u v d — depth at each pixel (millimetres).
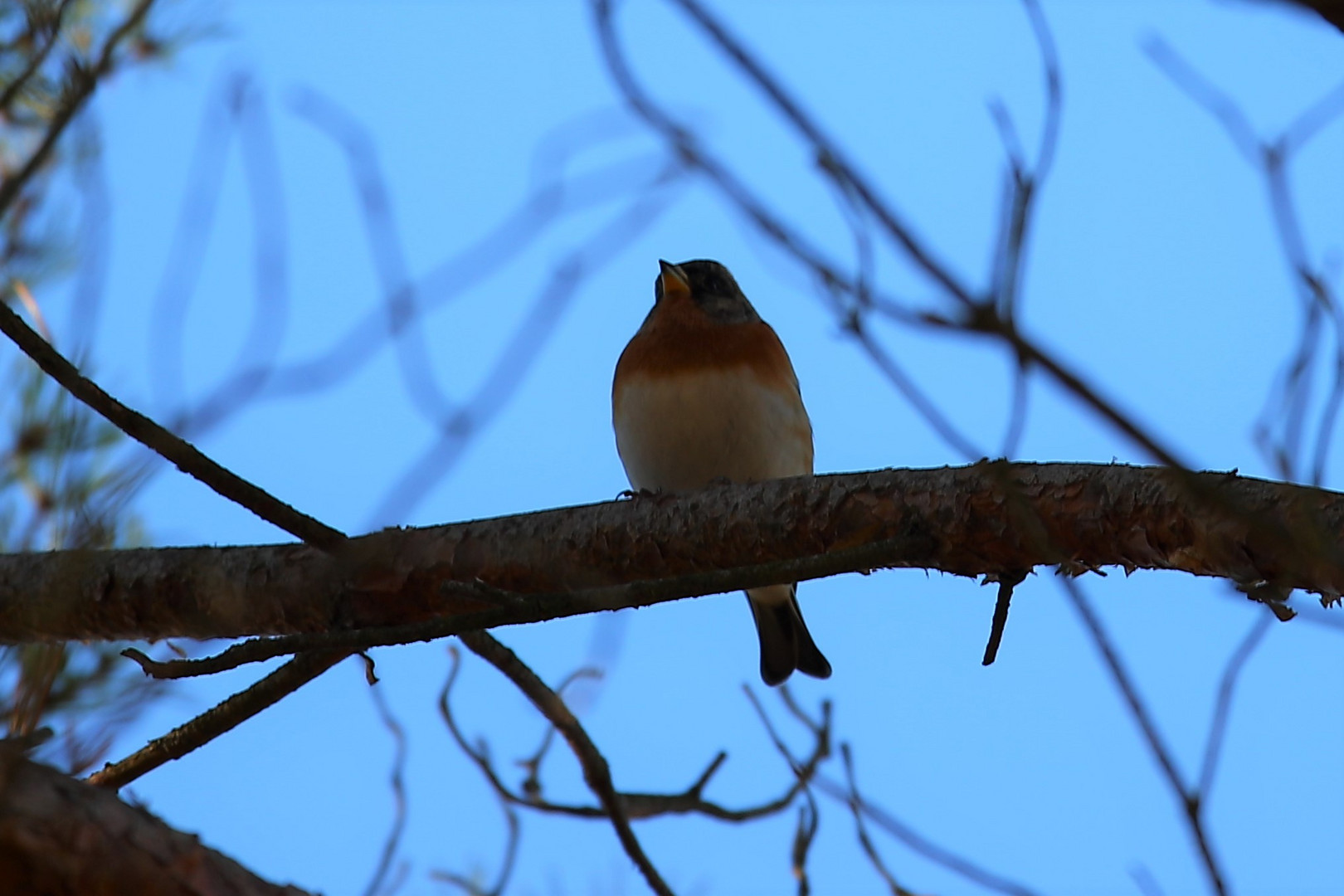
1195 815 4926
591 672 9500
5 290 8500
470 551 8016
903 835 8141
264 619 8055
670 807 9625
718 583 6910
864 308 3826
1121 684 5020
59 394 7855
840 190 3584
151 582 8047
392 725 8562
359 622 8031
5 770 4641
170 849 4902
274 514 7250
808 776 8938
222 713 7832
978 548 7133
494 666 9336
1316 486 5055
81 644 8109
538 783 9484
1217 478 6418
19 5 7961
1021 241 4047
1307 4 2945
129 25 7344
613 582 7992
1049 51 4316
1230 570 6332
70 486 7676
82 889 4691
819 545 7559
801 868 8828
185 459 7016
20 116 8352
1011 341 3504
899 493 7379
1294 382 4824
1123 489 6738
